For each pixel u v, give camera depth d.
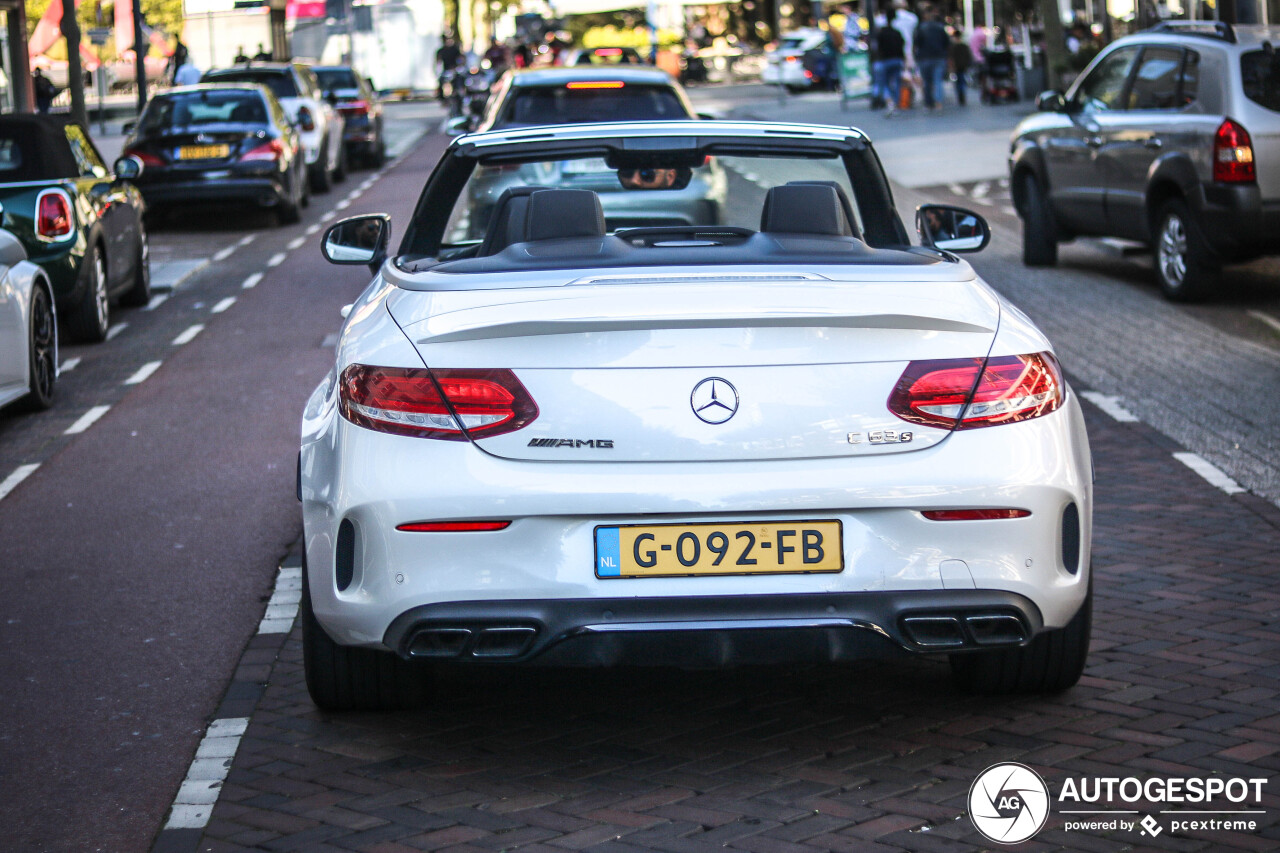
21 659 5.29
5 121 12.20
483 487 3.80
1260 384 9.31
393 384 3.90
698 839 3.74
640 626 3.80
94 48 38.88
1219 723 4.41
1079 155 13.49
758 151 5.41
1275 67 11.66
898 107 35.03
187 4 47.62
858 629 3.83
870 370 3.85
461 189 5.39
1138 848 3.66
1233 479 7.28
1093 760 4.18
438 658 3.92
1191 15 24.00
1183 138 11.95
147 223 21.70
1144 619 5.36
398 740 4.45
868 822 3.82
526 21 62.00
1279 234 11.52
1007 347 3.95
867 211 5.41
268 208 21.77
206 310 13.98
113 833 3.92
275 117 21.23
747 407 3.81
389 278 4.59
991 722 4.47
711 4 59.41
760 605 3.81
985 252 15.53
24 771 4.33
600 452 3.81
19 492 7.77
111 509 7.35
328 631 4.13
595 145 5.38
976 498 3.85
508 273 4.18
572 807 3.95
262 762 4.30
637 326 3.80
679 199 5.50
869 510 3.83
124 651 5.35
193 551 6.59
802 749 4.32
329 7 55.53
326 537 4.05
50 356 9.94
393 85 56.66
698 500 3.78
